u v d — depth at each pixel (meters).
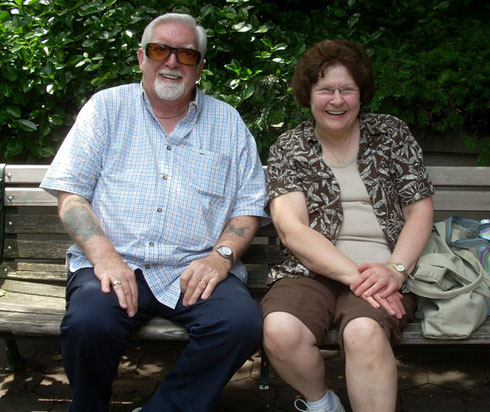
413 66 3.60
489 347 2.61
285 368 2.46
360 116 2.86
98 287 2.49
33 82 3.55
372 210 2.75
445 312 2.46
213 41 3.71
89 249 2.57
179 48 2.67
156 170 2.71
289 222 2.69
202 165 2.76
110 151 2.74
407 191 2.76
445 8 4.35
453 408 2.87
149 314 2.64
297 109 3.49
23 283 3.10
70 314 2.40
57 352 3.39
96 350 2.38
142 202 2.67
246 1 3.68
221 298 2.52
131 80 3.65
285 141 2.86
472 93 3.45
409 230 2.70
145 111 2.79
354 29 4.00
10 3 3.62
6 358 3.32
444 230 2.83
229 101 3.47
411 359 3.29
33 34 3.52
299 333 2.42
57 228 3.09
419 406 2.89
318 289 2.63
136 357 3.37
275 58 3.63
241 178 2.85
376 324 2.36
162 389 2.46
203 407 2.42
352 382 2.37
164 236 2.67
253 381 3.13
